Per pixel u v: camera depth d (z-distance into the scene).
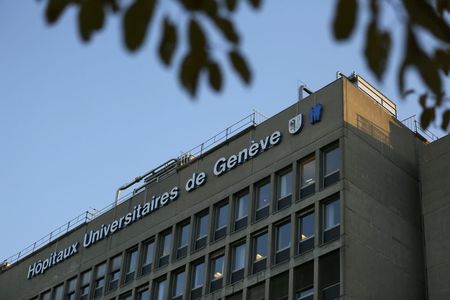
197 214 55.09
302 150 49.72
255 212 50.91
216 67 4.27
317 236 45.81
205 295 51.03
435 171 50.47
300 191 48.72
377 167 49.00
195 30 4.19
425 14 4.18
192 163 57.78
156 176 61.25
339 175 46.88
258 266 48.78
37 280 67.50
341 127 48.31
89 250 63.47
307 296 44.78
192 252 53.66
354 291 42.97
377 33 4.16
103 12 4.10
